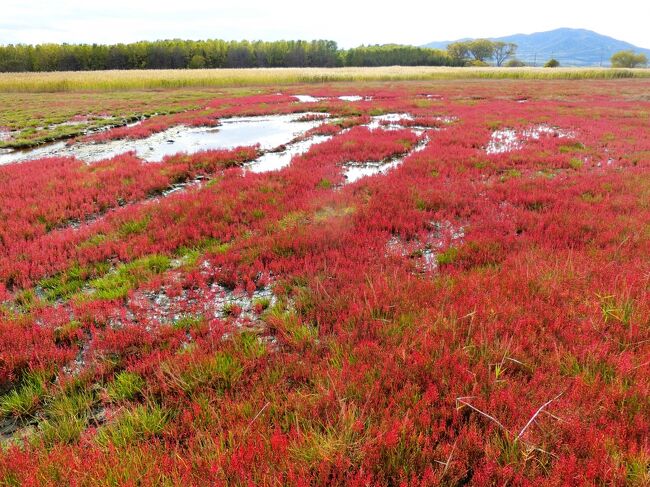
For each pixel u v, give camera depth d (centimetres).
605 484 257
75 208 1001
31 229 845
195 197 1054
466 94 3922
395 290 560
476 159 1385
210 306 573
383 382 374
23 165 1409
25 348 480
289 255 718
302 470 276
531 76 6469
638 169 1216
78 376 432
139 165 1403
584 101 3247
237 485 271
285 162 1526
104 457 302
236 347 457
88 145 1888
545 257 641
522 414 318
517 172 1229
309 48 11806
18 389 430
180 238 815
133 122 2589
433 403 351
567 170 1246
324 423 337
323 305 539
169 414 377
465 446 297
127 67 9725
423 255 734
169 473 286
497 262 669
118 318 559
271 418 349
